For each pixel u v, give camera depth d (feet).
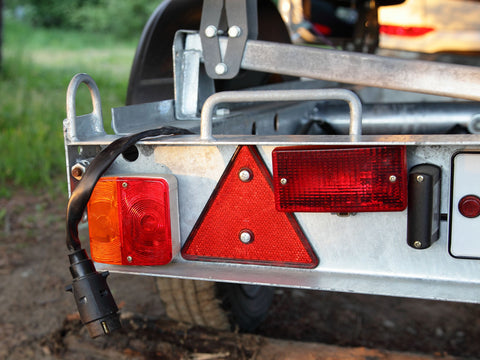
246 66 2.61
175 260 2.27
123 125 2.48
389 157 1.89
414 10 5.83
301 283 2.03
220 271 2.17
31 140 8.34
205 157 2.14
